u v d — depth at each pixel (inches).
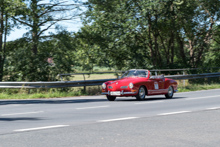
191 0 1349.7
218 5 1365.7
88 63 1379.2
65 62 1034.7
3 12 1035.9
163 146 228.2
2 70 1035.9
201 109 450.3
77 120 353.4
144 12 1282.0
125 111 436.5
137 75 647.8
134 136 262.5
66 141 245.0
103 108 478.6
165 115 389.7
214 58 1733.5
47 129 296.5
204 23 1433.3
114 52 1378.0
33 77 1020.5
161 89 650.2
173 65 1427.2
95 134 271.3
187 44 1638.8
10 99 711.7
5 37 1084.5
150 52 1487.5
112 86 616.7
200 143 237.9
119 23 1354.6
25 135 269.1
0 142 242.8
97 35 1171.3
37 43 1046.4
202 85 1055.0
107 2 1106.7
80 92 826.8
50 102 610.5
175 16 1385.3
